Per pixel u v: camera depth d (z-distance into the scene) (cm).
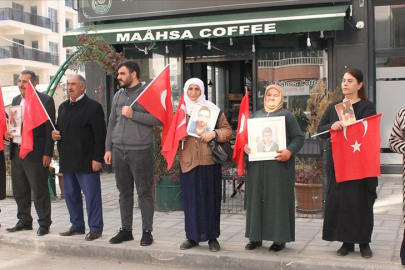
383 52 997
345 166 472
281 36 1056
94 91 1172
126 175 555
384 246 516
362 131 470
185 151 519
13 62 3097
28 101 579
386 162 1005
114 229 631
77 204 600
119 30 1043
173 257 518
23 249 589
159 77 545
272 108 507
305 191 684
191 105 523
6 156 882
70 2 3769
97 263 537
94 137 575
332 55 1014
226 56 1110
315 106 976
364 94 486
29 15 3259
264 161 495
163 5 1105
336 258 480
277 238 489
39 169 598
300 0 995
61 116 584
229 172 721
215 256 502
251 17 977
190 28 998
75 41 1050
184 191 521
